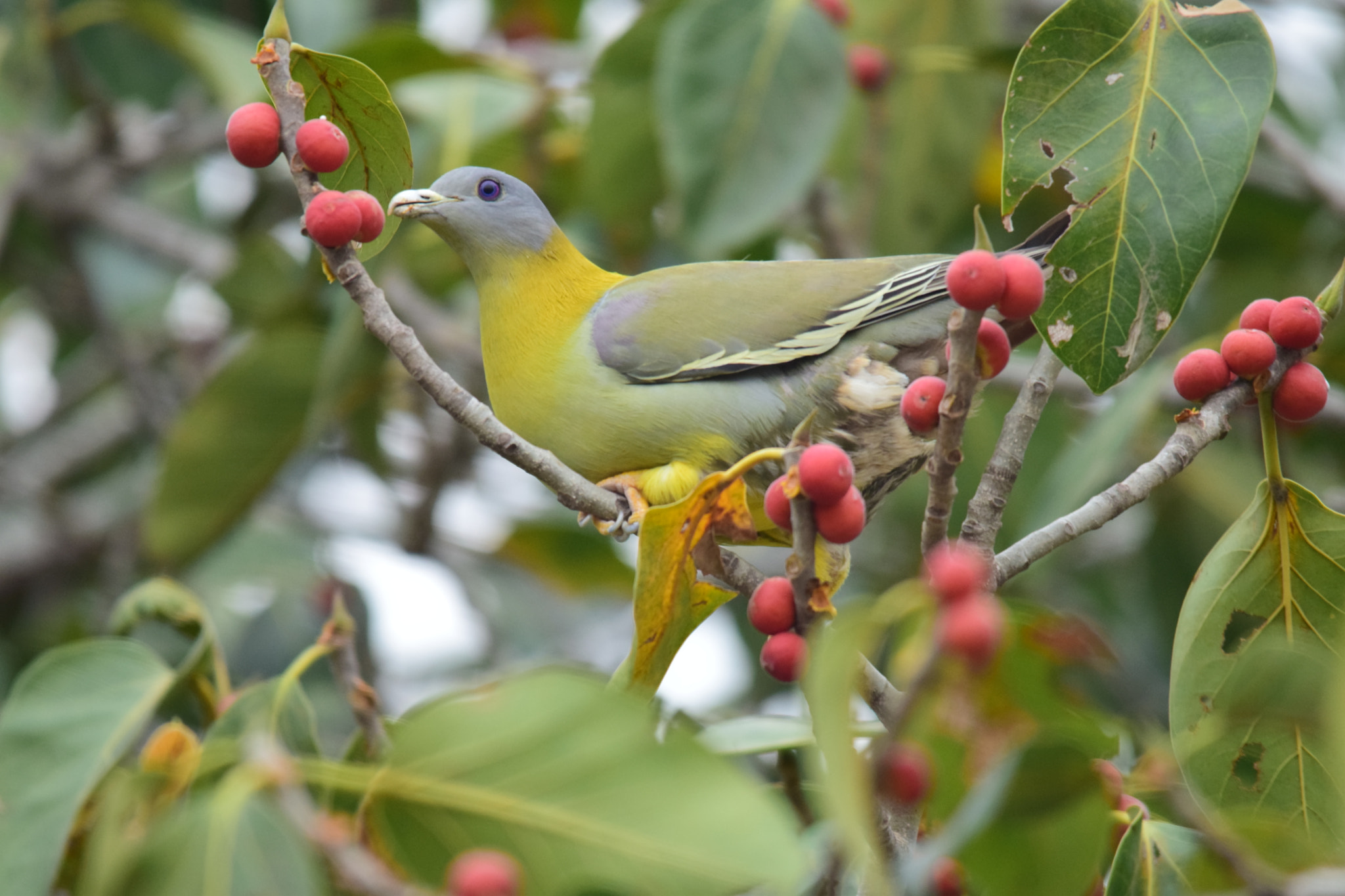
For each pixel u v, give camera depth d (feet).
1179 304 20.01
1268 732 19.01
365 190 21.77
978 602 12.71
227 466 40.16
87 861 18.08
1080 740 16.20
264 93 40.52
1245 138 20.04
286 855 15.38
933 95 38.73
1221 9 20.71
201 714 25.04
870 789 14.17
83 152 48.03
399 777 16.11
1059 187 42.19
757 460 17.03
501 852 16.06
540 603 50.49
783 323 28.02
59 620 44.42
